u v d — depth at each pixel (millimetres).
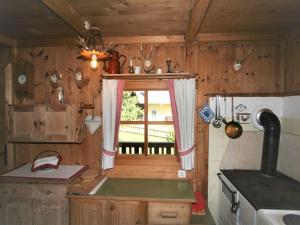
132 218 2016
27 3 1759
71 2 1731
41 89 2658
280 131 2209
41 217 2168
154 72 2500
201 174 2504
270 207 1494
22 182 2174
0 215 2223
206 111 2418
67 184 2139
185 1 1731
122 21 2119
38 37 2555
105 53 2012
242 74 2467
